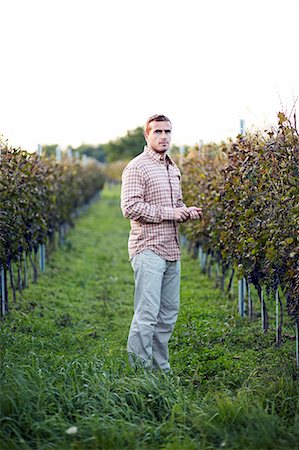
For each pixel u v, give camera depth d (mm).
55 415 4402
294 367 5570
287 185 5457
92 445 4129
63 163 15953
